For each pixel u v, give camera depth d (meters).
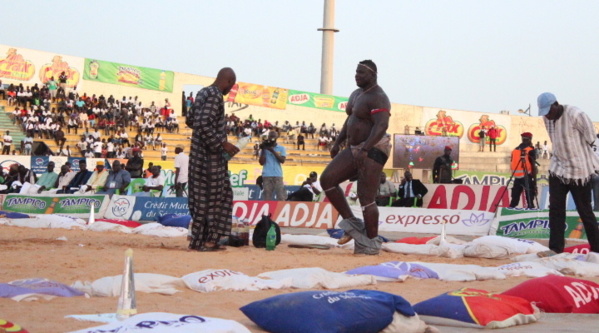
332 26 60.72
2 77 42.00
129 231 14.27
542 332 4.77
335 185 10.23
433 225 15.73
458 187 18.34
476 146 62.56
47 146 36.38
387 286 6.87
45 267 7.22
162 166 35.19
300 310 4.34
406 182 19.27
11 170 23.88
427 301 5.18
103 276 6.69
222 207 9.80
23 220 15.10
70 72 45.56
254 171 37.78
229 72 9.75
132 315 3.88
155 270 7.23
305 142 52.53
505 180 36.75
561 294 5.72
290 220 16.91
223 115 9.75
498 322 4.90
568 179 9.94
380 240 10.41
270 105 55.91
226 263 8.16
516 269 8.11
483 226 15.12
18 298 5.15
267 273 6.72
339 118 59.19
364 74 10.02
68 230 14.21
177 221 15.43
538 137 64.31
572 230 13.80
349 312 4.34
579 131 9.88
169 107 47.81
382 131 9.88
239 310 4.98
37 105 41.28
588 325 5.11
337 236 13.44
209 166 9.61
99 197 19.53
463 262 9.75
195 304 5.34
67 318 4.53
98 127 42.88
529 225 14.19
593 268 8.59
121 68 48.19
